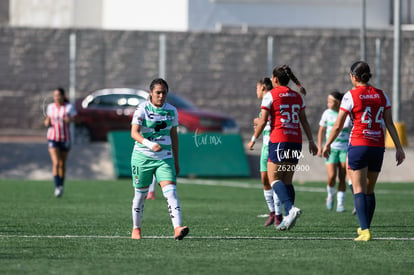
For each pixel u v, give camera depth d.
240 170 88.81
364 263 29.27
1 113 127.06
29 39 127.81
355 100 34.97
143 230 40.25
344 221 45.94
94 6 163.00
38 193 66.62
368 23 152.38
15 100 127.31
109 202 58.78
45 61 128.00
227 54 131.00
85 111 103.62
